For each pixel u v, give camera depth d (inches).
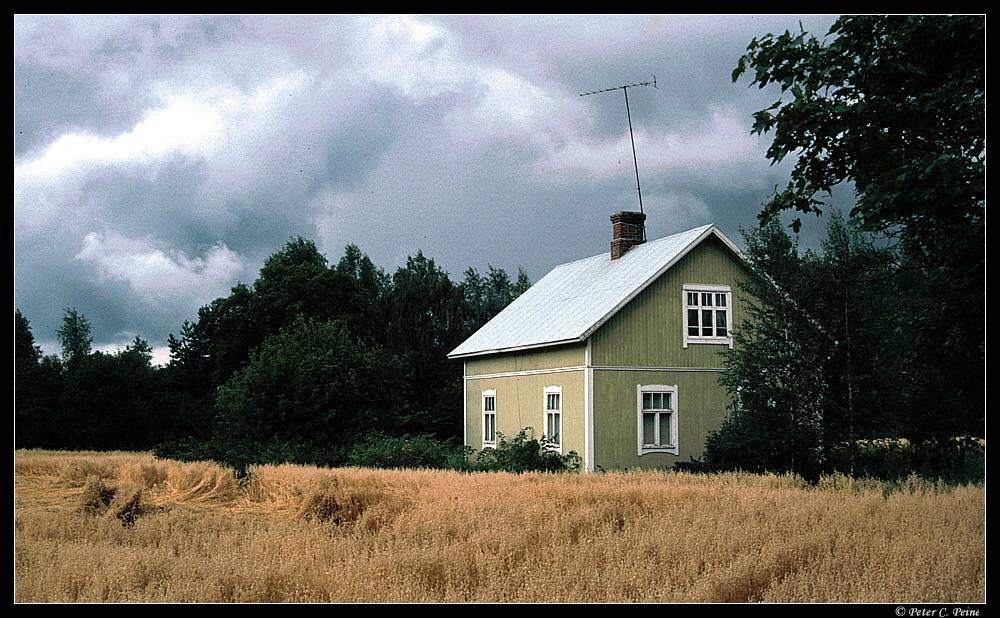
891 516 515.8
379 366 1427.2
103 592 353.4
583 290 1327.5
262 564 382.3
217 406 1341.0
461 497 595.2
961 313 545.3
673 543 432.8
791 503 565.3
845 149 532.1
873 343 917.8
